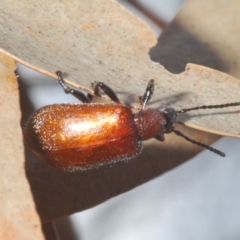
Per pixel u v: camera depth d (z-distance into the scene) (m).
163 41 0.08
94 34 0.07
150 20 0.10
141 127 0.08
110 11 0.07
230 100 0.07
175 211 0.10
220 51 0.08
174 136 0.08
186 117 0.07
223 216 0.10
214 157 0.10
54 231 0.07
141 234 0.10
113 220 0.09
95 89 0.07
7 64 0.07
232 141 0.10
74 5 0.07
